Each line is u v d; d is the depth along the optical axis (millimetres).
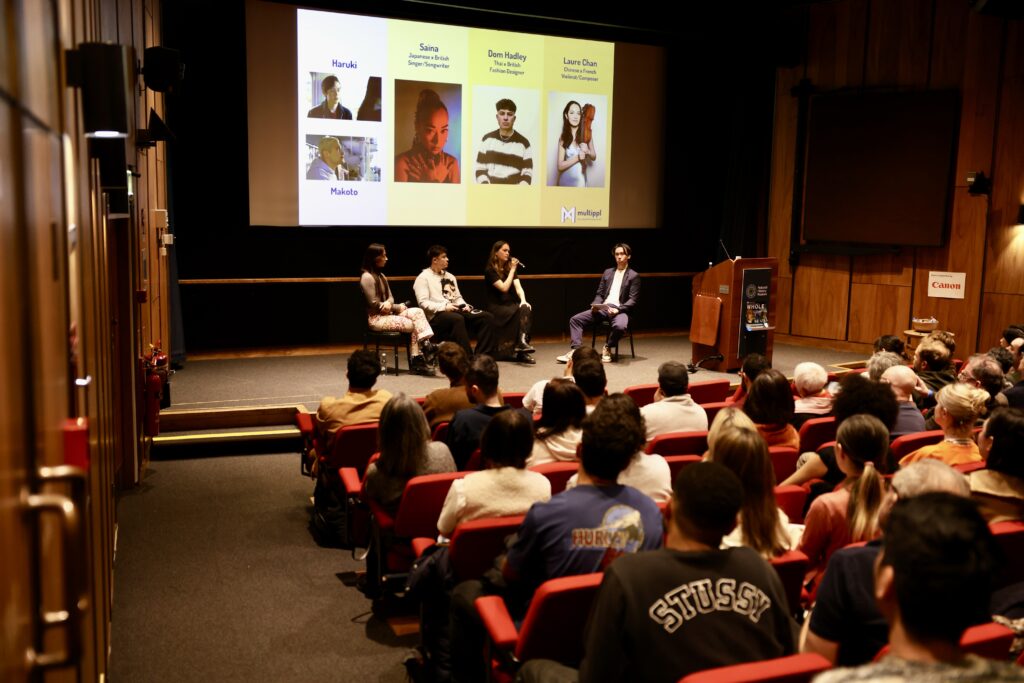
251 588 3924
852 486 2604
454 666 2729
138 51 5312
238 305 8211
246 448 6051
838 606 1899
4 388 1200
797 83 9727
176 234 7934
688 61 9961
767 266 7789
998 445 2494
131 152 4148
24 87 1435
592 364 4176
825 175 9523
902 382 4195
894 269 9211
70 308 2027
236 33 7906
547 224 9430
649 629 1751
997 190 8508
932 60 8797
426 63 8648
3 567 1149
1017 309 8492
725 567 1813
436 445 3559
